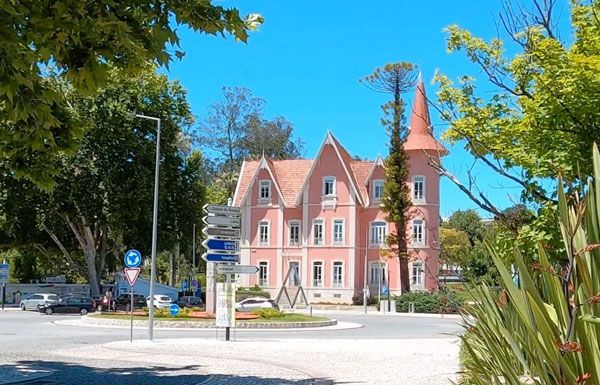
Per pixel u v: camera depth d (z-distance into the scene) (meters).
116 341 24.69
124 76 8.55
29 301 51.16
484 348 4.90
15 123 8.81
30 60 7.50
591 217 3.41
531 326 3.28
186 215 52.97
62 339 25.33
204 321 33.44
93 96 8.48
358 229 63.34
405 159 52.44
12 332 28.77
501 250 7.24
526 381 3.98
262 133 83.75
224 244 25.00
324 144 64.56
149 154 49.84
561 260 6.32
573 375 3.11
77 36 7.61
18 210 49.25
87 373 15.54
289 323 34.03
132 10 8.03
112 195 48.31
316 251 63.72
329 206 63.75
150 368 16.64
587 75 7.27
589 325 3.22
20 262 71.56
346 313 53.19
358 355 20.16
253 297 56.81
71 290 60.44
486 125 8.68
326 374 15.51
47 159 10.09
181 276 85.50
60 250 56.22
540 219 7.16
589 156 7.18
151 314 25.14
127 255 24.88
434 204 59.16
